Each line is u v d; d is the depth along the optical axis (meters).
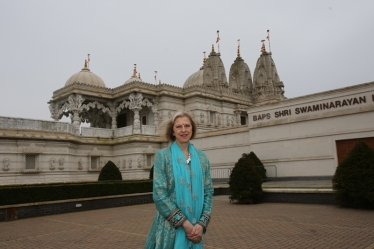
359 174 12.86
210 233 9.48
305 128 22.97
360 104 20.48
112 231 10.48
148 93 33.19
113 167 25.70
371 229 9.03
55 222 12.99
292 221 10.83
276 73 45.19
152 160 31.84
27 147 24.94
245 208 14.86
